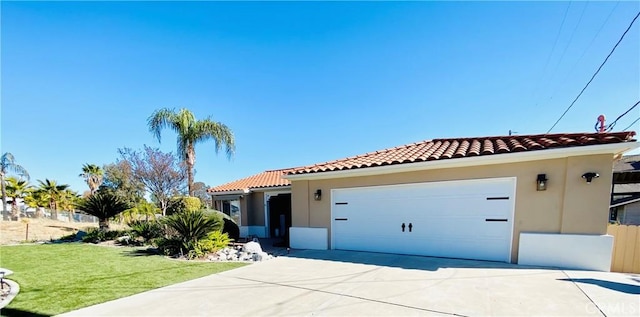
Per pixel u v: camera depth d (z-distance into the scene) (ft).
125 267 25.96
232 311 14.73
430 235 28.25
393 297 16.42
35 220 92.99
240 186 57.06
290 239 37.58
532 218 23.35
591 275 19.89
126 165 66.59
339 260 27.63
